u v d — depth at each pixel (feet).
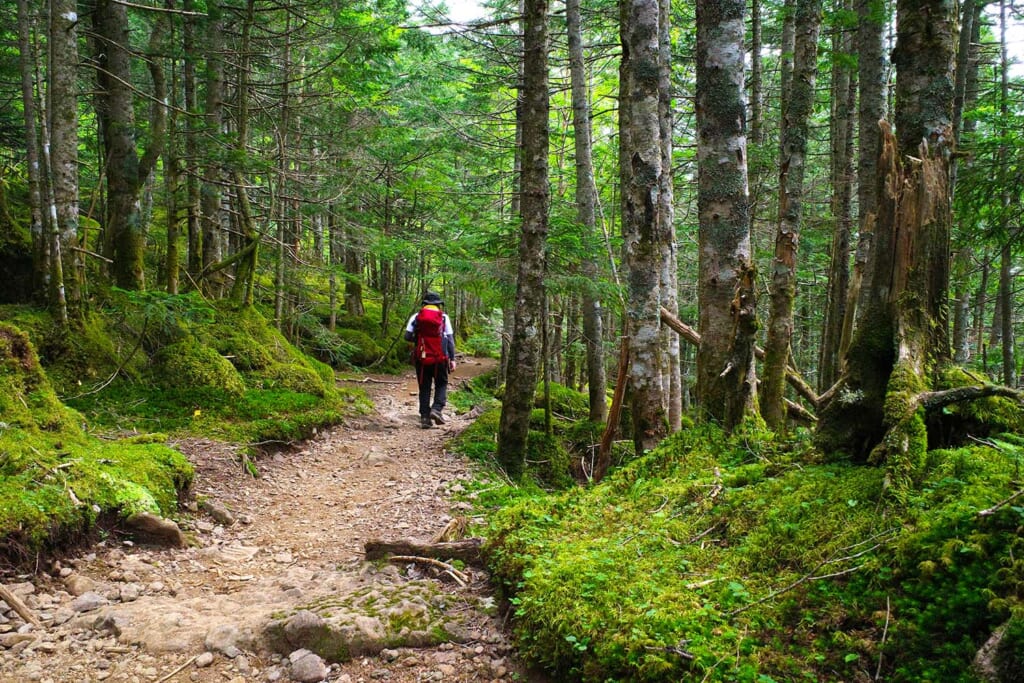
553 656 10.64
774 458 14.78
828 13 29.22
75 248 28.48
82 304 29.55
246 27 41.27
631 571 11.72
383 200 59.62
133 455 20.58
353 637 12.03
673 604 10.50
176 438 26.18
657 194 21.89
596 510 15.37
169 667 11.59
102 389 28.30
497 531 15.33
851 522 11.09
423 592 13.76
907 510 10.58
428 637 12.26
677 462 16.69
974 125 47.42
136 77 47.57
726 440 16.90
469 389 58.80
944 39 13.11
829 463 13.35
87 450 19.80
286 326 58.44
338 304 81.61
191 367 31.58
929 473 11.34
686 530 13.08
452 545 15.71
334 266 55.67
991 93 47.70
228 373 32.99
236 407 30.76
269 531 20.39
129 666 11.55
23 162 46.29
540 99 24.76
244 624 12.73
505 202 61.21
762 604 10.21
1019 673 7.77
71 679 11.10
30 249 30.83
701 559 11.96
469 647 12.14
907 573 9.55
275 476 25.57
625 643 9.87
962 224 29.35
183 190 44.57
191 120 38.99
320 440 31.24
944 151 13.21
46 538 15.20
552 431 33.86
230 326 40.70
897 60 13.71
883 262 13.46
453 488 23.71
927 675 8.26
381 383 58.34
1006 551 8.91
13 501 15.24
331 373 46.52
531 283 26.23
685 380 68.18
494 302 31.24
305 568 17.51
